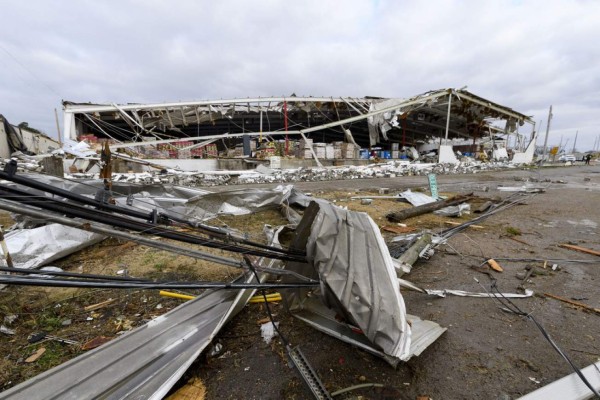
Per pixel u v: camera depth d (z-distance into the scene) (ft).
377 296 7.41
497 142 163.43
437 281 14.12
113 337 9.79
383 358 8.26
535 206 31.94
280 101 90.33
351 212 9.14
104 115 82.99
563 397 6.97
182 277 14.28
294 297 10.53
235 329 10.29
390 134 127.85
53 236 15.69
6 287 12.30
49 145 110.83
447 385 7.82
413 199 33.47
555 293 12.79
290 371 8.39
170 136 91.35
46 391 6.68
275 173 61.67
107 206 7.97
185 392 7.64
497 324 10.56
